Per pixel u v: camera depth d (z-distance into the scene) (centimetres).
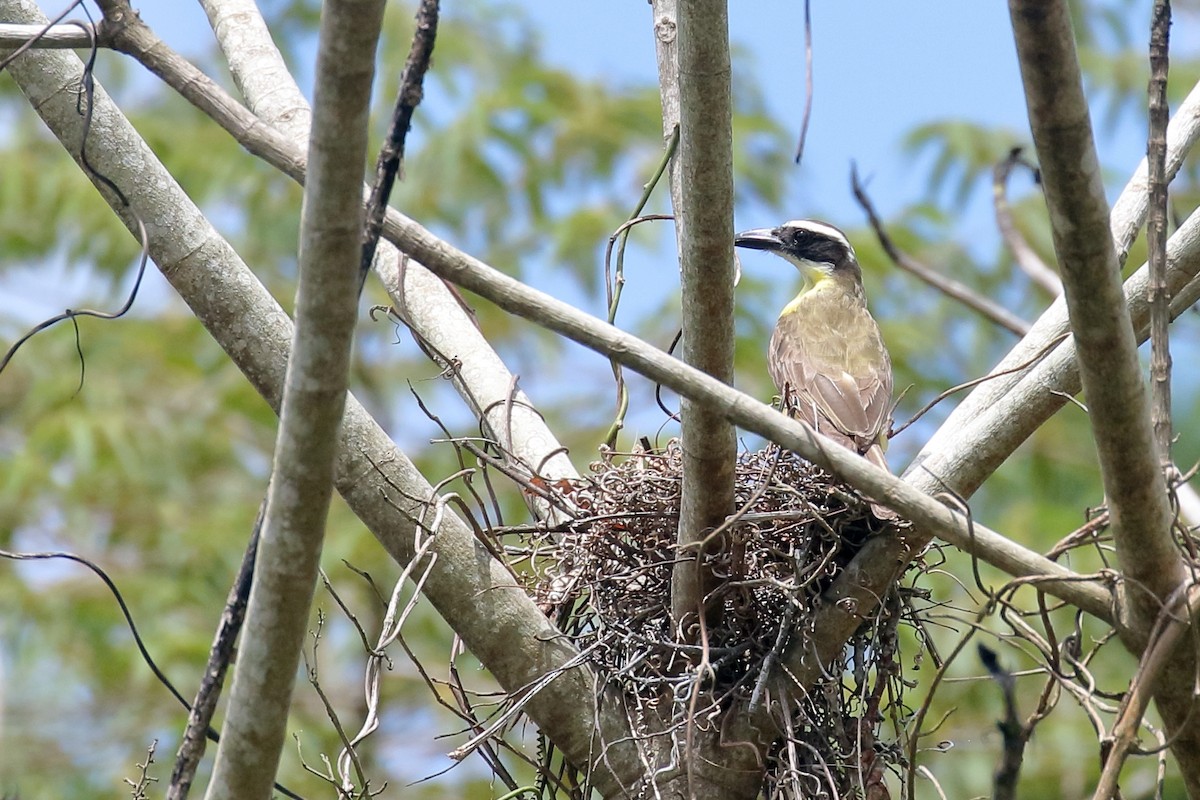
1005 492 2073
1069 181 730
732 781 945
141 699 1961
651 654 960
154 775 1886
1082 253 752
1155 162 872
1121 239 987
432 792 1942
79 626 1983
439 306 1180
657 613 973
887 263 2234
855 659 966
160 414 2248
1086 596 863
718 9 763
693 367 831
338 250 666
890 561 938
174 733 1867
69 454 2147
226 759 742
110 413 2189
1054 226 753
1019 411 940
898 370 2119
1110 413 796
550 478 1021
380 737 1973
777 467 967
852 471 813
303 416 691
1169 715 887
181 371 2320
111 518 2130
